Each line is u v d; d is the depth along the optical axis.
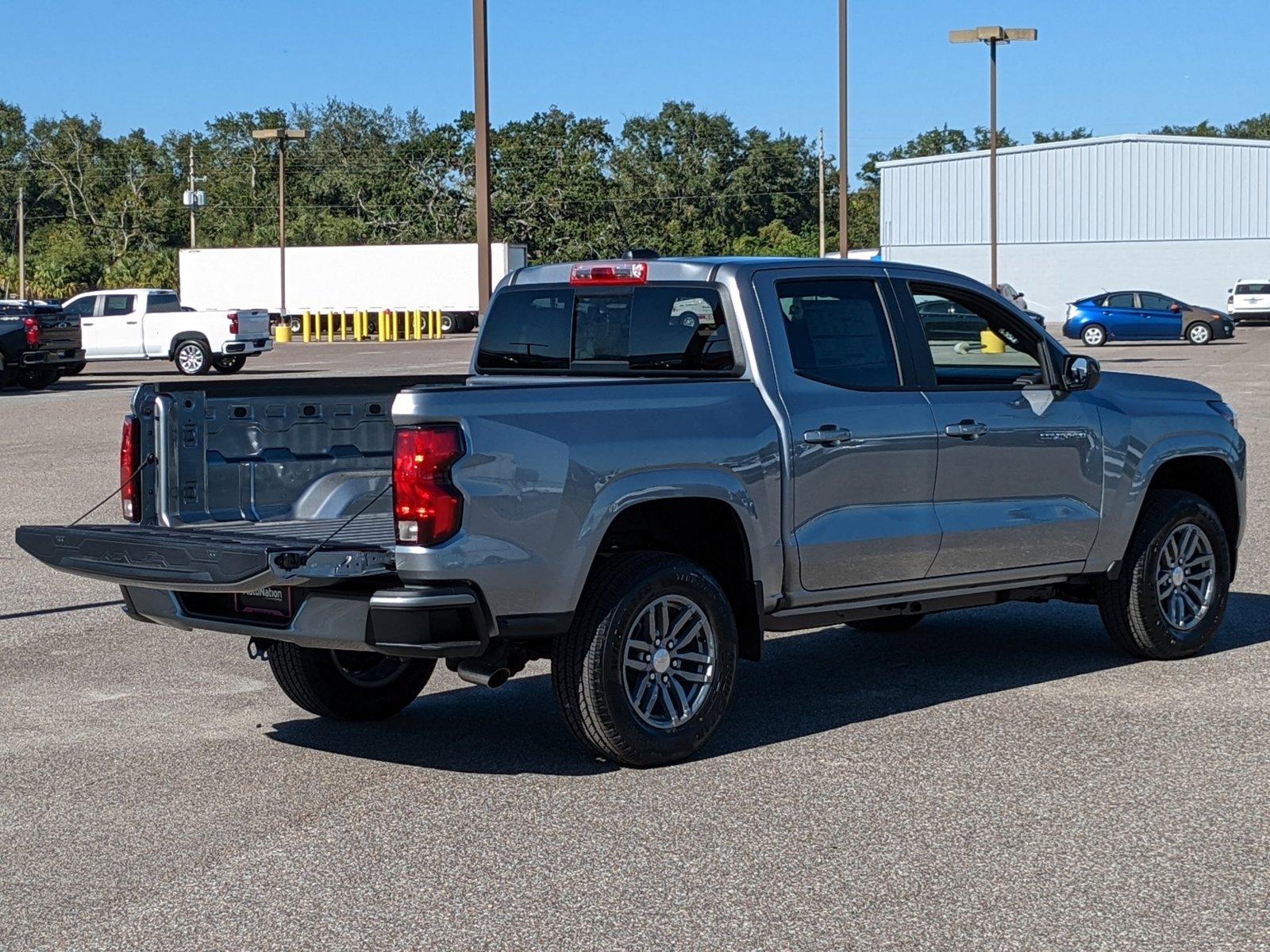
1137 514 7.72
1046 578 7.48
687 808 5.55
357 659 6.98
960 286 7.22
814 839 5.18
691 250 110.12
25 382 31.92
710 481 6.14
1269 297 59.06
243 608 6.04
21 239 105.12
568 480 5.78
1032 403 7.27
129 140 136.25
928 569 6.96
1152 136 67.62
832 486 6.57
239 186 121.62
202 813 5.58
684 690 6.22
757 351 6.46
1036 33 44.00
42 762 6.27
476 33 18.11
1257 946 4.26
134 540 5.87
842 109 32.75
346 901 4.67
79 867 5.02
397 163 102.69
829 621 6.78
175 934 4.44
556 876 4.86
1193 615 8.01
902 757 6.17
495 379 7.34
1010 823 5.31
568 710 5.99
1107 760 6.08
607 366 6.94
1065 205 69.06
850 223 126.12
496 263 64.62
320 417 6.76
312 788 5.88
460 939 4.36
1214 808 5.46
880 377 6.84
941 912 4.51
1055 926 4.41
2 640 8.80
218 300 67.31
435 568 5.52
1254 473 15.69
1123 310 47.41
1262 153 66.56
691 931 4.39
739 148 116.75
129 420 6.34
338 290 66.19
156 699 7.39
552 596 5.78
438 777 6.02
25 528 6.38
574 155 97.19
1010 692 7.29
